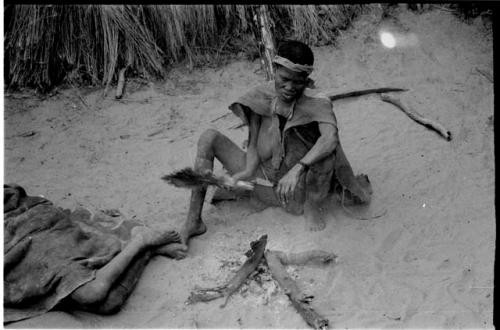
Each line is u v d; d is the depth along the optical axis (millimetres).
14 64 6504
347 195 4980
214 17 6938
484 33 7031
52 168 5699
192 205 4691
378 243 4719
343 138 5891
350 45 6969
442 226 4887
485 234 4797
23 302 4133
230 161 4816
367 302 4277
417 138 5852
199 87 6637
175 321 4156
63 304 4156
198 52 6879
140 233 4461
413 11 7219
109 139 6047
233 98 6508
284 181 4453
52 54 6586
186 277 4434
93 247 4402
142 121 6254
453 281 4422
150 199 5277
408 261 4594
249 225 4863
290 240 4703
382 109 6246
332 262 4520
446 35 7027
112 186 5453
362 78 6637
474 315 4172
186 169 4508
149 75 6668
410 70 6699
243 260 4562
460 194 5199
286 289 4246
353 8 7164
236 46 6941
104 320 4137
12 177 5566
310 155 4492
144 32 6711
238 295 4312
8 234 4316
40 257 4227
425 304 4258
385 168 5480
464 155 5641
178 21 6730
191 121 6246
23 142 5996
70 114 6332
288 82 4426
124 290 4223
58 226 4422
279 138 4668
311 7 6984
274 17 7023
